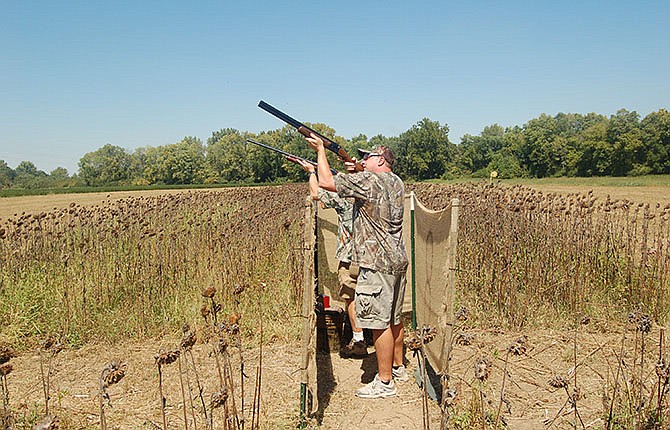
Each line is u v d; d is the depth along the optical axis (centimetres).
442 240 398
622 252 734
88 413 400
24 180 12762
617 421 356
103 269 705
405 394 433
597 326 587
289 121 420
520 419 382
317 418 392
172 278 705
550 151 8512
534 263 681
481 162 9369
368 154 433
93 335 572
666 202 2411
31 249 792
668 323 580
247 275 731
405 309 593
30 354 532
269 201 1650
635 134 7794
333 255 591
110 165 11644
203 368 491
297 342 556
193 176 9969
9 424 318
